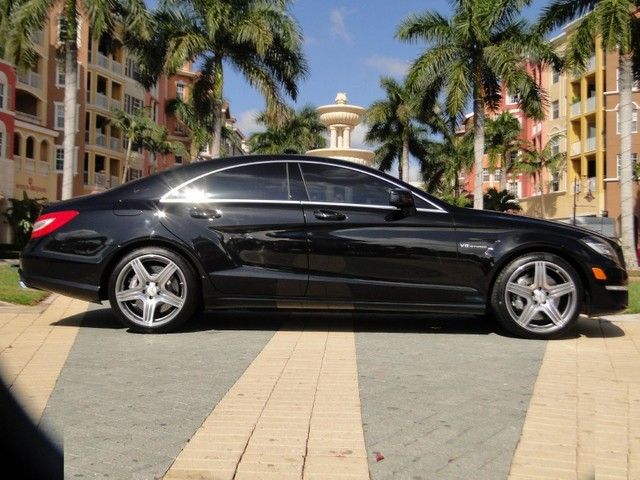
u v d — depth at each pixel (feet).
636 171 126.62
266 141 188.85
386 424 11.12
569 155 158.51
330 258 18.65
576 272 18.65
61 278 18.75
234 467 9.20
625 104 68.69
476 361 15.83
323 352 16.60
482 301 18.65
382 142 155.94
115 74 173.47
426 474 9.09
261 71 87.04
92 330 19.29
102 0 72.69
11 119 125.49
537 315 18.79
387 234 18.65
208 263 18.56
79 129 155.53
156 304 18.71
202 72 89.30
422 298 18.66
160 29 83.30
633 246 68.28
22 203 116.26
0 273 35.06
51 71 147.02
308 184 19.24
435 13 91.15
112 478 8.75
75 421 11.04
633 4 68.90
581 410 12.03
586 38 70.33
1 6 72.74
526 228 18.81
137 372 14.39
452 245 18.60
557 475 9.12
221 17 81.82
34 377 13.87
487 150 158.81
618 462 9.60
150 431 10.61
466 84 87.56
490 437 10.57
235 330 19.54
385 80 148.36
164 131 167.53
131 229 18.62
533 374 14.65
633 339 19.02
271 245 18.67
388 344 17.74
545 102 89.61
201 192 19.17
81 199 19.49
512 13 87.66
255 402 12.26
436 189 176.55
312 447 10.00
